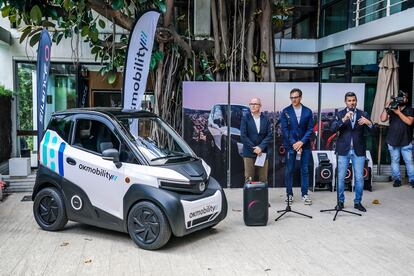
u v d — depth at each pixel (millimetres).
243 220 6691
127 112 6227
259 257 5227
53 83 10734
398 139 9250
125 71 7840
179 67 9758
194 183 5578
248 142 7645
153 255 5262
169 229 5352
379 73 9750
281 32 11625
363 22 10188
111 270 4797
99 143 5848
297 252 5395
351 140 7148
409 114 9281
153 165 5516
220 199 5984
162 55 9023
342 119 7078
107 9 8633
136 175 5453
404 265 4980
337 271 4812
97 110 6125
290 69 11797
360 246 5613
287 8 10891
